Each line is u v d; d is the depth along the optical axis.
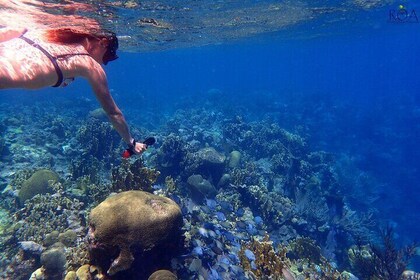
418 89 67.56
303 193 14.46
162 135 18.59
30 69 2.14
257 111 37.88
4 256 7.59
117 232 5.15
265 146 18.58
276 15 19.86
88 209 8.27
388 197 21.19
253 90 61.94
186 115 30.89
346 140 28.84
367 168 24.88
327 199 14.48
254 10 16.91
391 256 9.22
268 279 6.55
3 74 1.96
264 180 14.84
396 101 46.88
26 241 7.15
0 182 11.47
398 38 61.09
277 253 7.89
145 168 8.49
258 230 9.09
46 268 6.34
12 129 17.42
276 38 38.16
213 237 7.17
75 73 2.48
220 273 6.34
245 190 11.62
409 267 13.79
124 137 2.81
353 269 10.33
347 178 21.36
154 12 12.31
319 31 34.69
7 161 13.15
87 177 10.16
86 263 5.81
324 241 11.95
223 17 17.08
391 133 30.39
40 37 2.51
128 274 5.28
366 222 16.12
